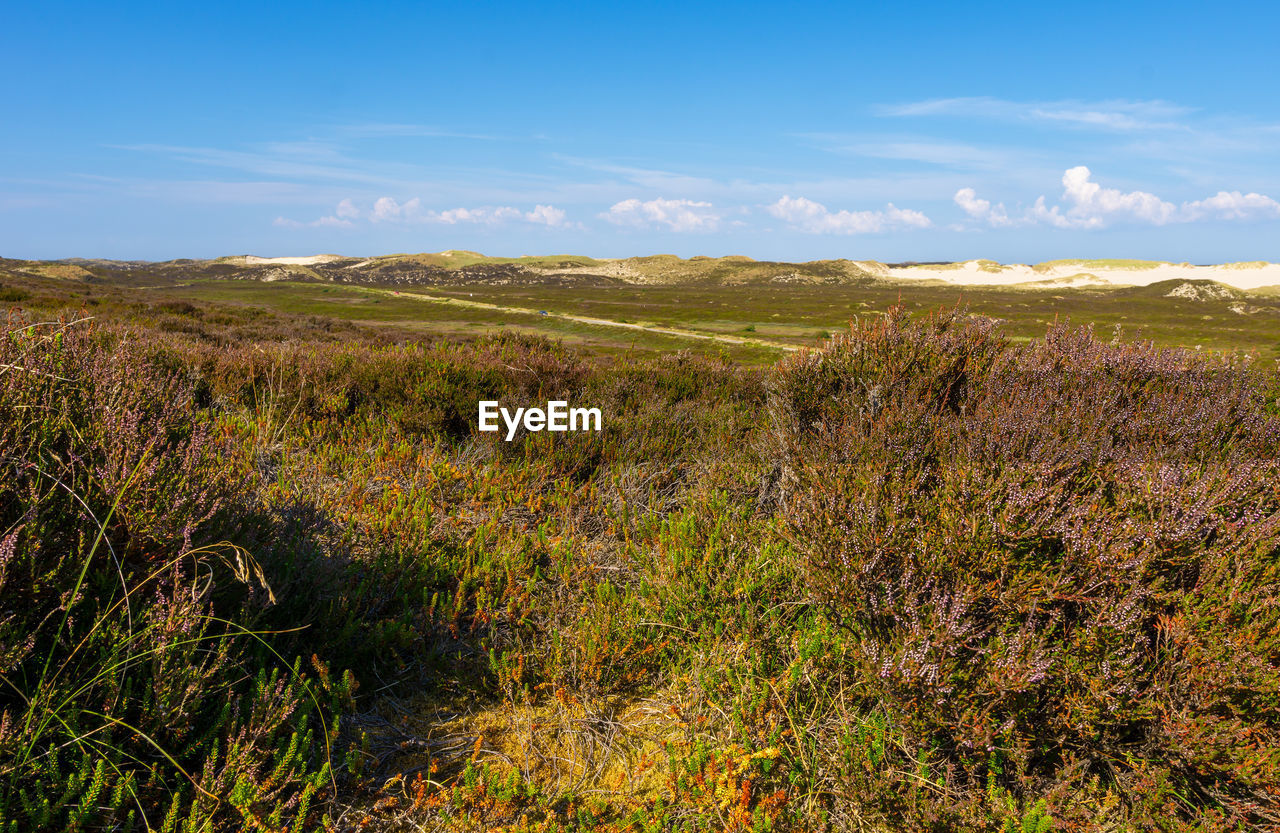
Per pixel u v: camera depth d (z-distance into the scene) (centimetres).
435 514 365
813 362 414
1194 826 175
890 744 209
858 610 234
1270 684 177
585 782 207
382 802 188
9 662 158
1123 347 410
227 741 181
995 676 191
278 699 191
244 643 214
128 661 173
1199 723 182
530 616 286
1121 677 191
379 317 7500
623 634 266
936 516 241
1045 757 203
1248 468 243
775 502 376
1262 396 371
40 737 163
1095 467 255
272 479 383
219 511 227
